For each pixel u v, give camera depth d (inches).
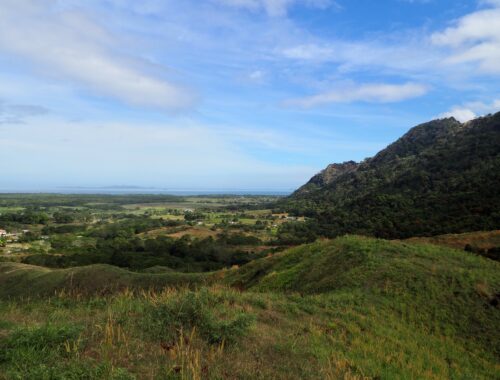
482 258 758.5
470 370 412.2
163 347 252.4
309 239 2719.0
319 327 393.4
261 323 363.6
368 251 722.8
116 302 406.0
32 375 184.5
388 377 307.4
